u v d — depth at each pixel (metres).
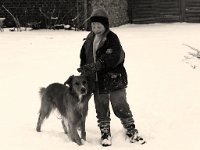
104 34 4.58
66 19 15.18
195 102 5.96
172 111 5.63
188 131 4.89
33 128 5.13
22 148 4.46
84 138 4.69
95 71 4.50
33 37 12.45
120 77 4.62
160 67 8.18
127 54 9.55
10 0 15.20
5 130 5.04
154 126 5.10
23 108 5.93
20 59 9.06
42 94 5.14
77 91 4.49
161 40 11.63
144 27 16.16
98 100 4.66
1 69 8.16
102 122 4.65
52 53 9.70
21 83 7.17
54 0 15.13
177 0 17.64
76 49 10.16
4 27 15.31
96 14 4.52
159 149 4.40
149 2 17.81
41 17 15.24
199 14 17.47
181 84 6.95
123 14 17.64
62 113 4.79
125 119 4.71
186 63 8.45
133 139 4.61
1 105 6.06
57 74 7.71
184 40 11.45
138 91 6.61
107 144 4.53
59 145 4.53
